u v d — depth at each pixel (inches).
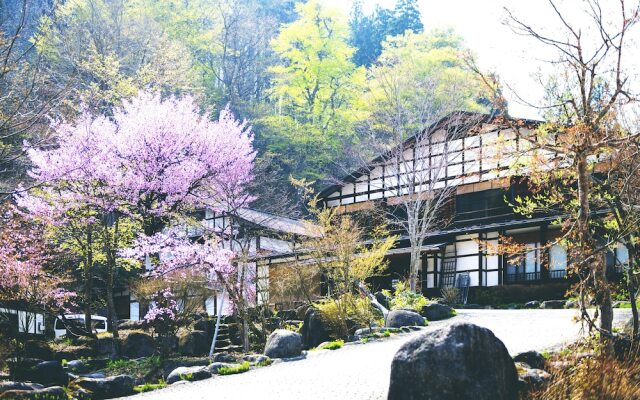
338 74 2097.7
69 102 1081.4
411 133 1553.9
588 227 480.4
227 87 2114.9
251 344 918.4
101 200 977.5
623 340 487.8
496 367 377.1
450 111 1280.8
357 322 812.0
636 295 623.5
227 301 1219.9
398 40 2047.2
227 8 2364.7
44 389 523.5
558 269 1098.7
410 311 807.1
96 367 816.3
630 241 532.7
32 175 965.8
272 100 2358.5
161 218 1040.8
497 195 1216.2
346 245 860.0
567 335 615.5
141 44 1722.4
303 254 1124.5
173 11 2159.2
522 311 892.6
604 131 497.7
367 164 1397.6
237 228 1078.4
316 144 1839.3
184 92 1669.5
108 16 1776.6
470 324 381.1
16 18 1439.5
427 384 369.4
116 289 1371.8
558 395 387.9
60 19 1604.3
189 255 908.0
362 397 447.5
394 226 1347.2
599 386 390.3
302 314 974.4
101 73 1405.0
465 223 1246.9
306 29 2086.6
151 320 888.3
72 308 1188.5
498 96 485.1
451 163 1251.2
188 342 877.8
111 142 1025.5
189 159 1039.6
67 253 1031.0
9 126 579.2
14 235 865.5
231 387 525.3
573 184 639.1
